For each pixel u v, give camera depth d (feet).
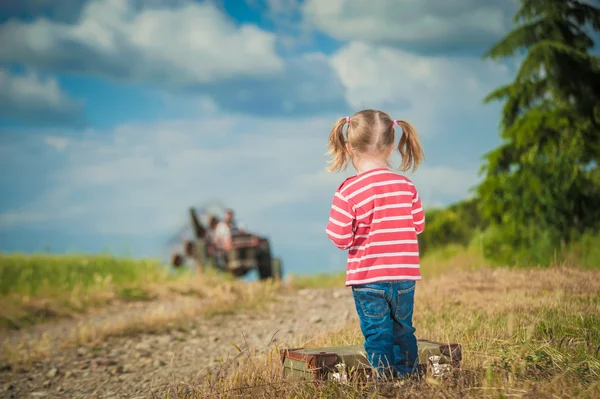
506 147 44.68
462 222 53.47
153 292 39.75
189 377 17.12
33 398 17.08
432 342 12.96
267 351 15.39
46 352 23.31
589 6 51.26
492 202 36.55
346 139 12.24
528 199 34.24
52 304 35.32
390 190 11.44
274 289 37.35
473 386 10.34
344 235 11.41
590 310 17.57
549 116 42.55
